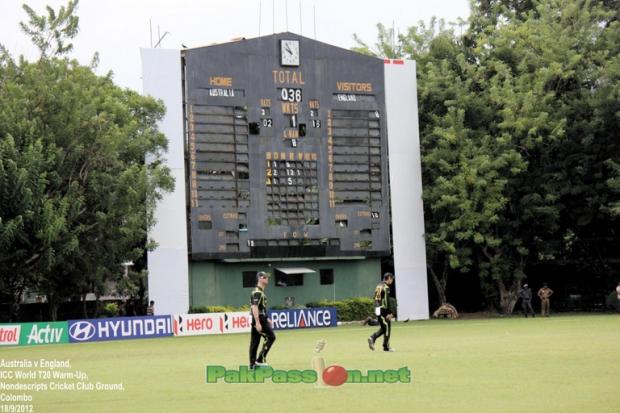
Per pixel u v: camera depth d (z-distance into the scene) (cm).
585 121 4619
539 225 4844
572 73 4675
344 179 4250
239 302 4162
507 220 4816
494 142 4738
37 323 3203
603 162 4588
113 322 3375
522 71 4831
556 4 5000
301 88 4206
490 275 5044
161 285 4003
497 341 2491
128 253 3981
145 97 4053
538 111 4662
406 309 4462
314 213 4172
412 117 4544
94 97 3950
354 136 4288
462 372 1644
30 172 3441
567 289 5169
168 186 3969
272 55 4172
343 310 4212
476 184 4522
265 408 1238
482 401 1266
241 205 4062
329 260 4331
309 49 4241
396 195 4491
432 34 5250
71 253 3716
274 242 4097
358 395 1359
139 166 4066
